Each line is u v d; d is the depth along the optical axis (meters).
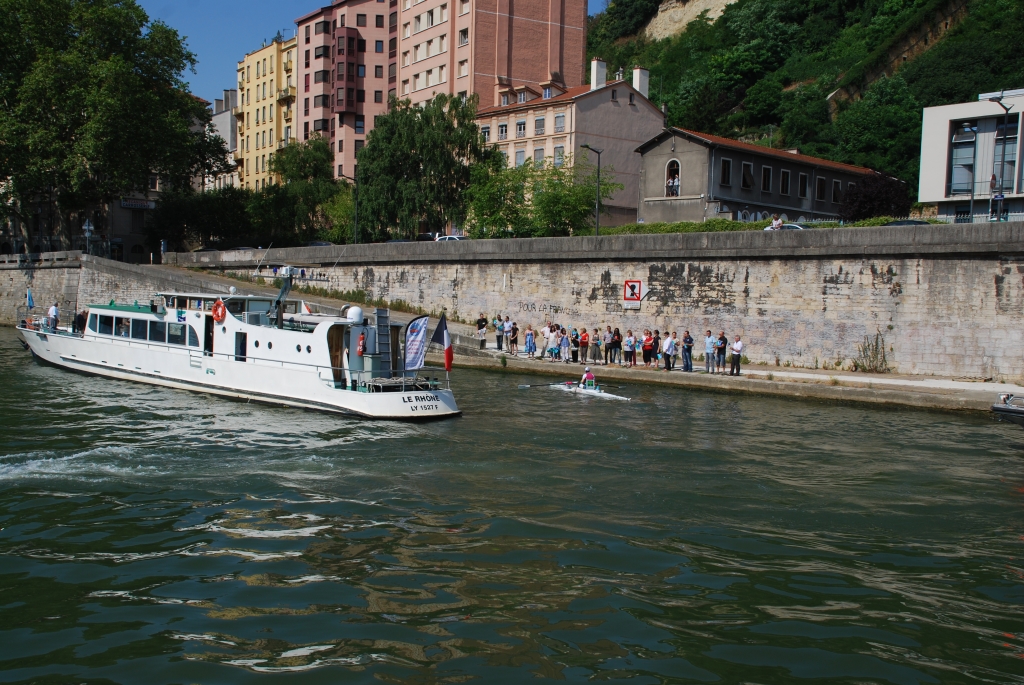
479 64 69.69
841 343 29.20
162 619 9.05
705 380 27.83
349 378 22.12
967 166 42.75
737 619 9.30
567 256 36.25
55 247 67.75
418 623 9.03
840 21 87.94
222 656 8.22
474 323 40.34
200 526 12.22
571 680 7.86
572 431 19.78
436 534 11.98
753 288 31.14
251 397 23.67
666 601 9.75
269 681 7.74
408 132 53.38
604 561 11.00
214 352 24.69
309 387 22.34
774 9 91.62
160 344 26.20
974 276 26.48
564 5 73.56
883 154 61.97
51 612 9.20
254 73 97.06
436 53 74.06
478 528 12.28
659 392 27.06
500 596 9.80
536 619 9.19
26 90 49.41
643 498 14.05
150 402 23.08
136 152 53.59
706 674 8.04
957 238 26.48
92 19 52.66
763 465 16.55
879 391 24.39
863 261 28.59
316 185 75.31
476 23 69.25
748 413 22.86
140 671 7.89
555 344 33.41
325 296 47.25
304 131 89.06
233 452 17.08
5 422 19.59
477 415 22.05
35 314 54.75
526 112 61.19
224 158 67.50
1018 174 40.59
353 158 85.25
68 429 19.00
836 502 14.00
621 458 16.98
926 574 10.76
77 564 10.63
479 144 54.06
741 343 28.48
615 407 23.75
